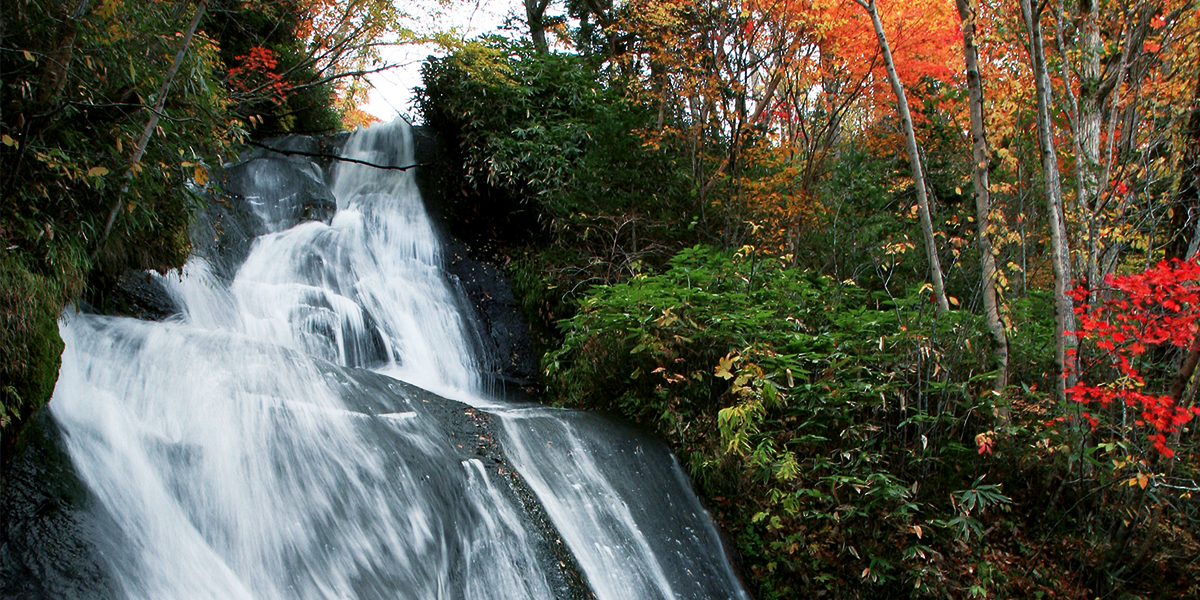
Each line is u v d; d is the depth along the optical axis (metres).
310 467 4.71
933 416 6.87
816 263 11.08
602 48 15.13
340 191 11.87
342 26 9.62
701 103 11.08
